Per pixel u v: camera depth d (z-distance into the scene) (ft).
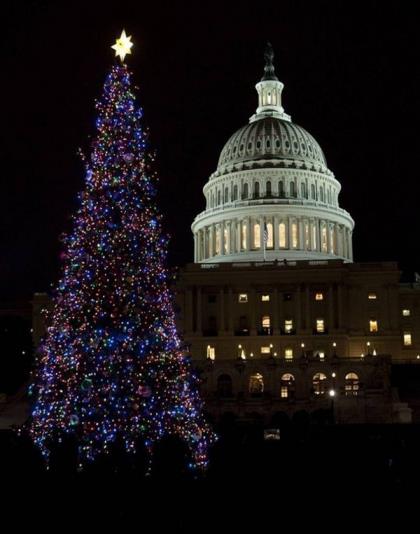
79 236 162.20
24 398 330.54
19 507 85.20
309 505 93.81
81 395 150.30
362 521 84.94
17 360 405.80
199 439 151.23
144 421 151.53
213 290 433.89
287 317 429.38
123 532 78.43
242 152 557.33
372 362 337.72
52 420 150.61
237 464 132.87
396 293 428.15
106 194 163.53
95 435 147.23
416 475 112.16
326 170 553.23
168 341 162.30
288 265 432.25
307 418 305.73
